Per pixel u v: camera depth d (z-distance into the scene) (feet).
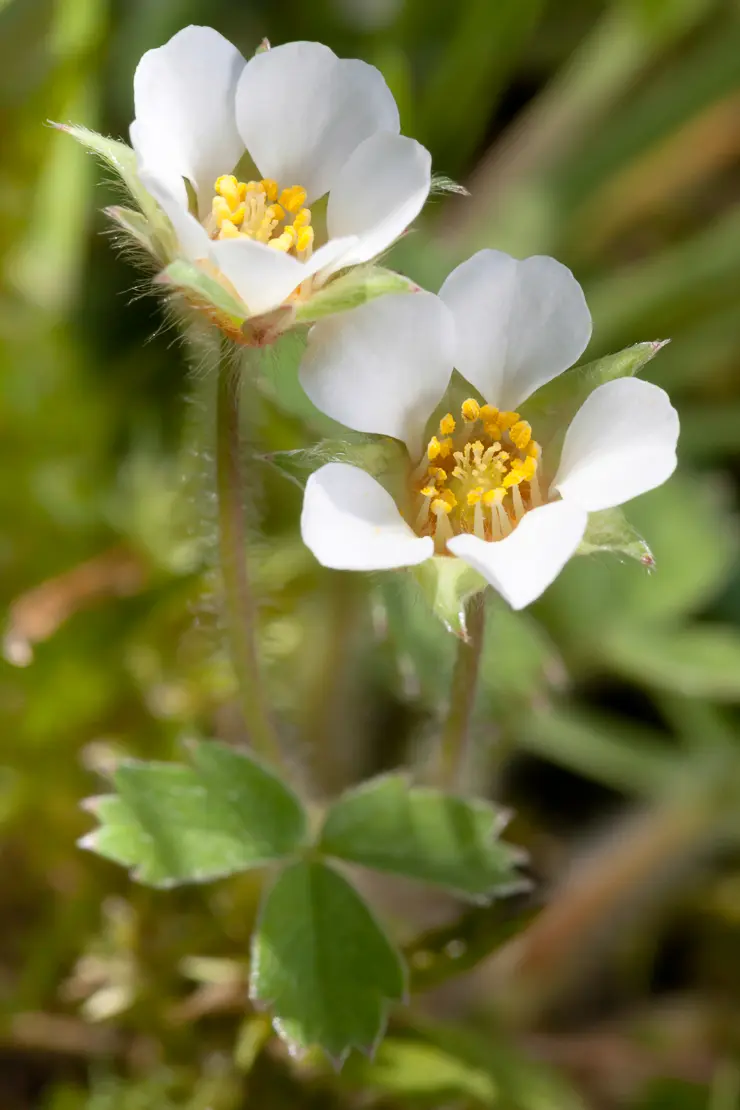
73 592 0.57
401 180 0.47
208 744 0.50
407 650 0.54
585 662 0.58
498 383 0.48
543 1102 0.53
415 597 0.49
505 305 0.48
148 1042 0.54
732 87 0.63
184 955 0.54
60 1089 0.54
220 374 0.48
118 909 0.55
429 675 0.54
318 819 0.52
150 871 0.49
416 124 0.62
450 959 0.51
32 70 0.59
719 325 0.61
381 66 0.59
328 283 0.47
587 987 0.57
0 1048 0.55
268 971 0.49
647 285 0.61
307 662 0.58
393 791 0.50
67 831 0.56
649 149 0.64
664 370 0.61
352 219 0.47
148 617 0.56
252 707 0.50
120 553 0.58
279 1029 0.49
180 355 0.60
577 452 0.47
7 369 0.59
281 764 0.51
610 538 0.46
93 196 0.60
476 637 0.49
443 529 0.48
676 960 0.58
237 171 0.48
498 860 0.50
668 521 0.59
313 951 0.49
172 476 0.59
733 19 0.64
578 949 0.57
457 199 0.64
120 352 0.60
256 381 0.51
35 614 0.56
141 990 0.54
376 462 0.48
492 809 0.50
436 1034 0.53
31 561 0.58
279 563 0.58
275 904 0.49
